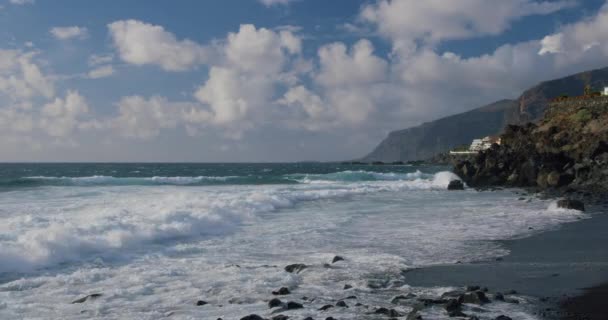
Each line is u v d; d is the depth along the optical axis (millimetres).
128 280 11016
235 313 8531
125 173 102812
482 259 13500
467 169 59312
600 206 29297
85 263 12711
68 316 8445
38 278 11023
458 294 9539
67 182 50500
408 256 13969
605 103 66500
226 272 11789
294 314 8344
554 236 17656
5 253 11984
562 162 53531
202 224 18969
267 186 49344
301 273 11695
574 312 8391
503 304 8898
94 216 18750
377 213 25641
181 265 12672
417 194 41031
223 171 118625
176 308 8898
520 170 54656
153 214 19891
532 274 11578
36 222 17078
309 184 54781
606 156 48219
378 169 160500
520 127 68188
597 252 14492
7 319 8266
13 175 90688
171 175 94062
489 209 27891
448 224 21094
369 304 9070
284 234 18156
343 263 12812
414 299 9305
